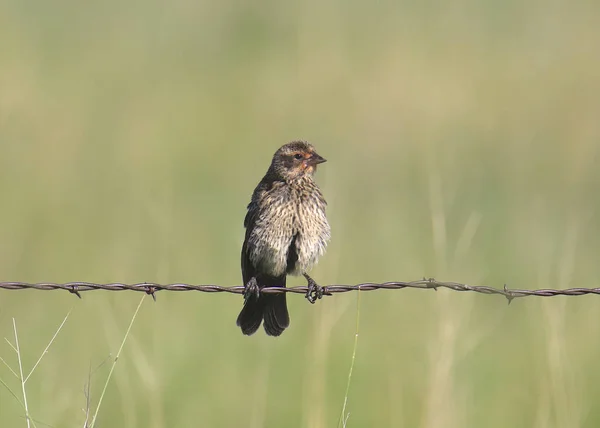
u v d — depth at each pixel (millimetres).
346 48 24359
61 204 16656
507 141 19500
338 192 15922
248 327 10125
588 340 11625
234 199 17219
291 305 12484
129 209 16547
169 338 11844
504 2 28156
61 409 10422
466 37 25641
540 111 21031
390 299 12758
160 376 10758
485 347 11953
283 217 10016
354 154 19109
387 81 22594
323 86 22625
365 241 14812
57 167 18328
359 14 27672
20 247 14711
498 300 13219
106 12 28734
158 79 24031
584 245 14938
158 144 19969
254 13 28656
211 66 25359
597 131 19953
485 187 17484
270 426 10922
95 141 19875
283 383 11414
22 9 28109
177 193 17328
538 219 15844
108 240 15211
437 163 18125
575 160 18578
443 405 9867
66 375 11242
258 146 20047
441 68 23609
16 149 18891
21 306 13023
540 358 11281
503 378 11406
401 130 20234
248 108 21984
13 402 10688
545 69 23578
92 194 17203
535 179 17891
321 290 9859
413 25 26500
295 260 10172
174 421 10773
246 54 26219
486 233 15391
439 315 10734
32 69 23484
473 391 11055
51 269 14148
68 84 23016
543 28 26562
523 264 14141
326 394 10641
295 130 20625
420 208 16406
